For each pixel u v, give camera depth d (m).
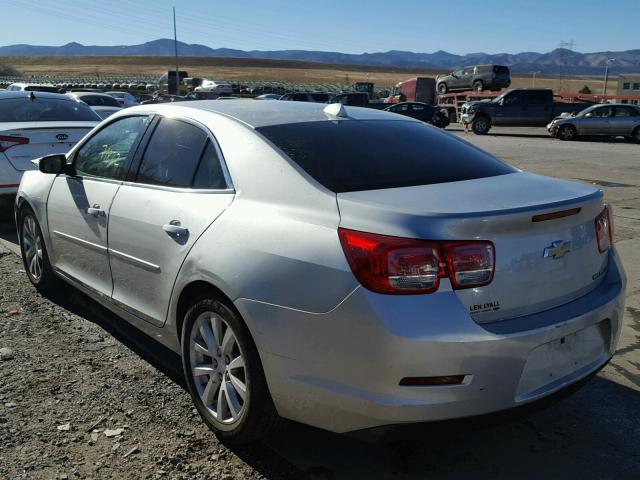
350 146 3.27
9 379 3.77
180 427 3.31
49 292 5.21
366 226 2.55
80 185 4.30
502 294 2.57
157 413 3.44
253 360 2.85
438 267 2.45
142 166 3.79
